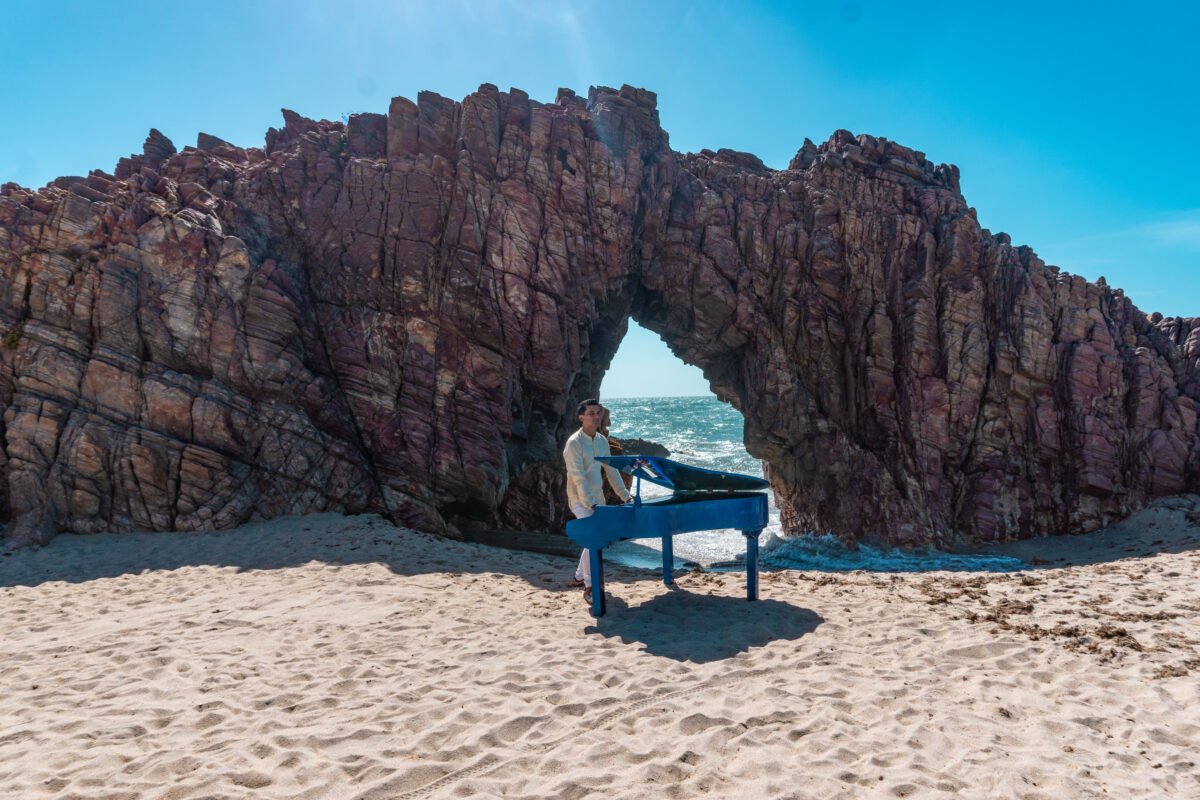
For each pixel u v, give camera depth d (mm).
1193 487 16859
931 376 18906
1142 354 18562
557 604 7648
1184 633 5859
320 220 17234
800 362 20328
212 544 11805
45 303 13922
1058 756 3693
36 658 6004
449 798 3381
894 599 7359
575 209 18609
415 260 16750
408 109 18141
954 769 3576
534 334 17297
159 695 4934
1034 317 18641
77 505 12625
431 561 10727
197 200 15844
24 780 3602
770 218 20906
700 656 5496
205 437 13648
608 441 7691
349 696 4848
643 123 20812
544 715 4402
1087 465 17406
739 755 3762
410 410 15805
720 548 19391
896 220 20141
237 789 3475
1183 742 3893
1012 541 17500
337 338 16141
